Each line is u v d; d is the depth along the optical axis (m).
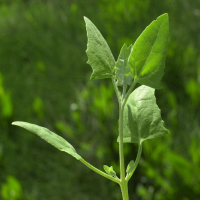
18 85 1.52
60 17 1.93
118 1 1.77
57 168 1.10
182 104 1.20
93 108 1.18
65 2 2.11
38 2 2.27
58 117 1.31
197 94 1.16
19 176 1.09
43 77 1.55
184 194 0.86
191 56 1.35
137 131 0.37
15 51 1.75
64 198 1.01
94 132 1.15
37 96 1.44
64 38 1.79
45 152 1.16
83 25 1.82
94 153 1.08
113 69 0.36
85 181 1.04
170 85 1.28
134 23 1.65
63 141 0.35
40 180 1.07
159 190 0.93
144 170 0.95
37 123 1.29
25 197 1.00
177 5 1.68
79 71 1.57
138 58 0.34
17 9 2.30
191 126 1.09
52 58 1.69
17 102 1.41
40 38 1.81
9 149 1.17
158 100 1.23
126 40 1.47
